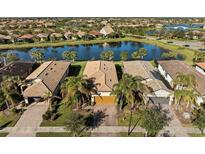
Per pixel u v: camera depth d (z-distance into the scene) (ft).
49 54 320.91
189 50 314.14
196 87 155.84
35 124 129.90
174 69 193.26
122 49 351.87
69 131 120.67
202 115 116.78
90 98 151.84
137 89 129.90
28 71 211.41
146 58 286.66
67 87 134.92
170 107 145.48
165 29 537.24
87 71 191.01
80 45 383.65
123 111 141.69
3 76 177.37
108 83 156.97
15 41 391.45
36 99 157.58
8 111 144.97
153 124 108.17
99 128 124.36
